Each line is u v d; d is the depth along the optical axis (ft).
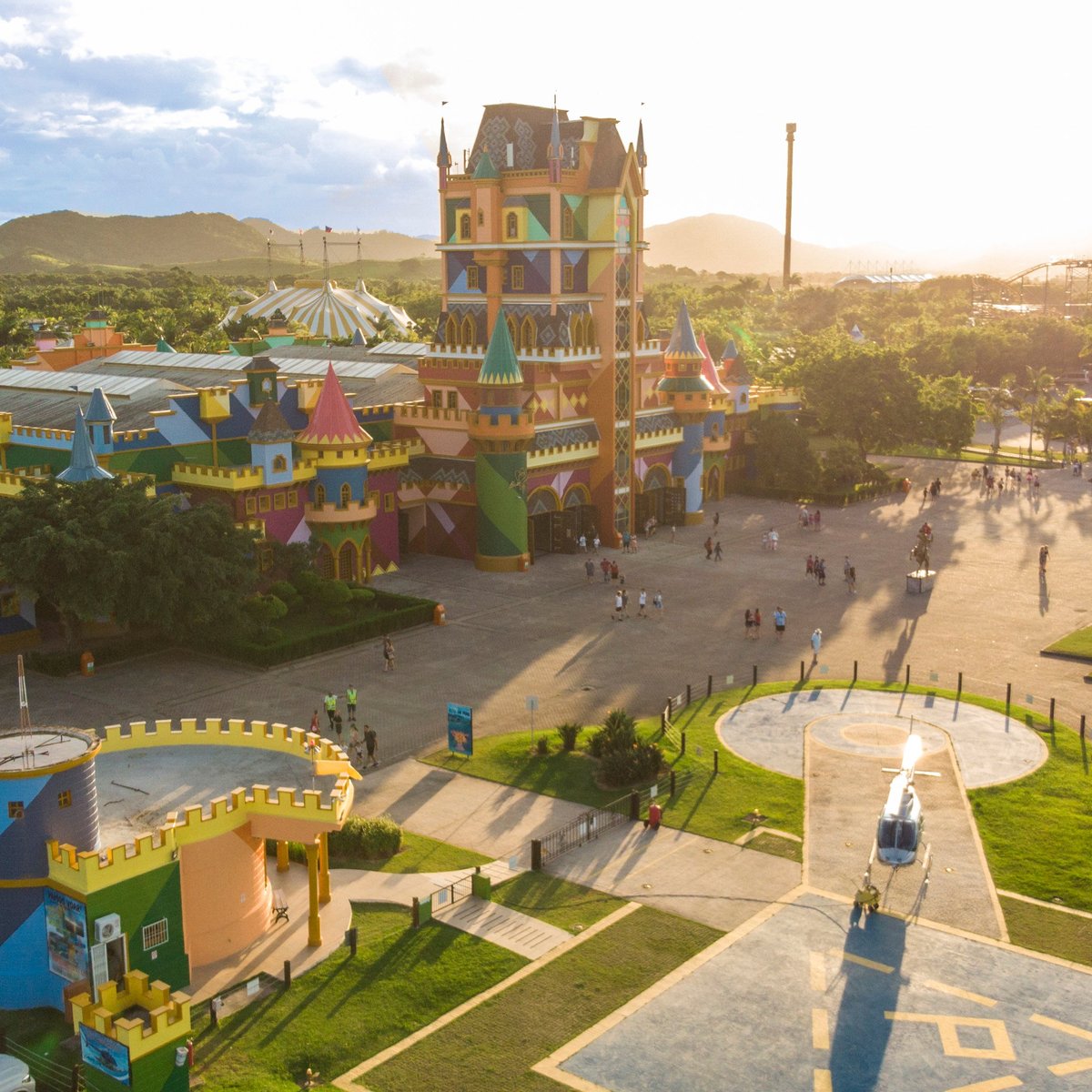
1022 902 117.80
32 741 103.65
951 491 359.66
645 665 194.39
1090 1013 99.55
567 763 153.69
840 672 190.19
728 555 273.75
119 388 258.78
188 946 106.32
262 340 373.81
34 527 182.60
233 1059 93.35
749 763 152.97
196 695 179.11
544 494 271.49
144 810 111.45
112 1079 86.33
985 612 224.74
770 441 347.77
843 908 116.67
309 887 110.22
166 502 190.39
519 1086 90.48
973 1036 96.32
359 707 174.91
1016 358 579.07
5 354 496.23
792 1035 96.68
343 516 234.99
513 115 275.59
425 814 139.64
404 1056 94.22
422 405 272.51
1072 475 388.78
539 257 268.82
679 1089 90.12
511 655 199.62
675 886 121.39
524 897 119.34
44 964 100.73
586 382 280.92
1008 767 150.51
